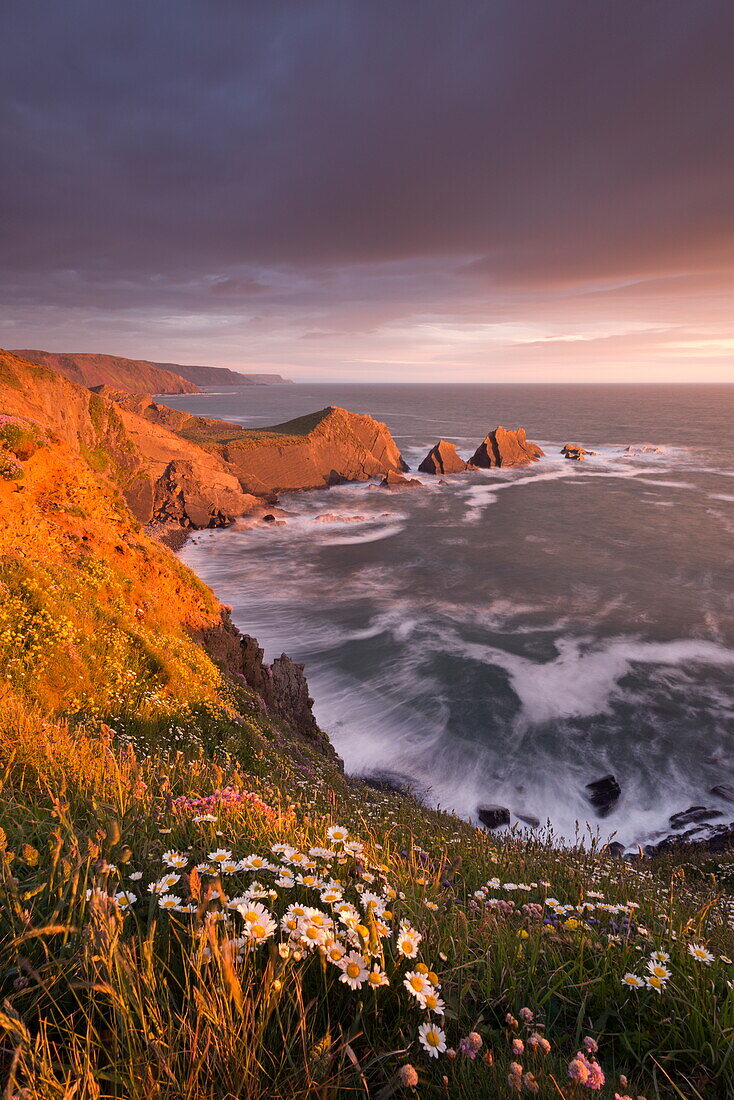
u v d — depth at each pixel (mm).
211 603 23438
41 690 9570
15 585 11883
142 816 3221
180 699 12180
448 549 72750
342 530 83250
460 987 2166
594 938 2863
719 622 47844
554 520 86750
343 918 1958
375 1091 1682
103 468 66000
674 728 32062
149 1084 1402
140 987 1603
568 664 40219
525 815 25016
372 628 47656
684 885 8523
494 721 32781
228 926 1815
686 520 85188
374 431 123250
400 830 7023
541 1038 1785
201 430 165125
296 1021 1771
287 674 26312
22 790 3535
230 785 5234
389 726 32281
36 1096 1281
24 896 1889
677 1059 2076
